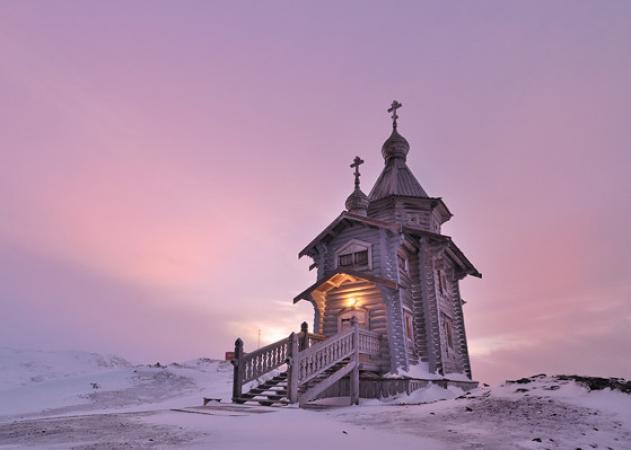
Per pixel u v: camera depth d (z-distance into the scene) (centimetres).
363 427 761
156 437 596
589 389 957
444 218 2769
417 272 2039
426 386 1742
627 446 606
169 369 4347
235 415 882
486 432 698
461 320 2402
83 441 564
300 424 765
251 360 1348
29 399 3050
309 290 1895
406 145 2806
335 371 1500
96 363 7938
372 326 1775
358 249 1936
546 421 765
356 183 2623
